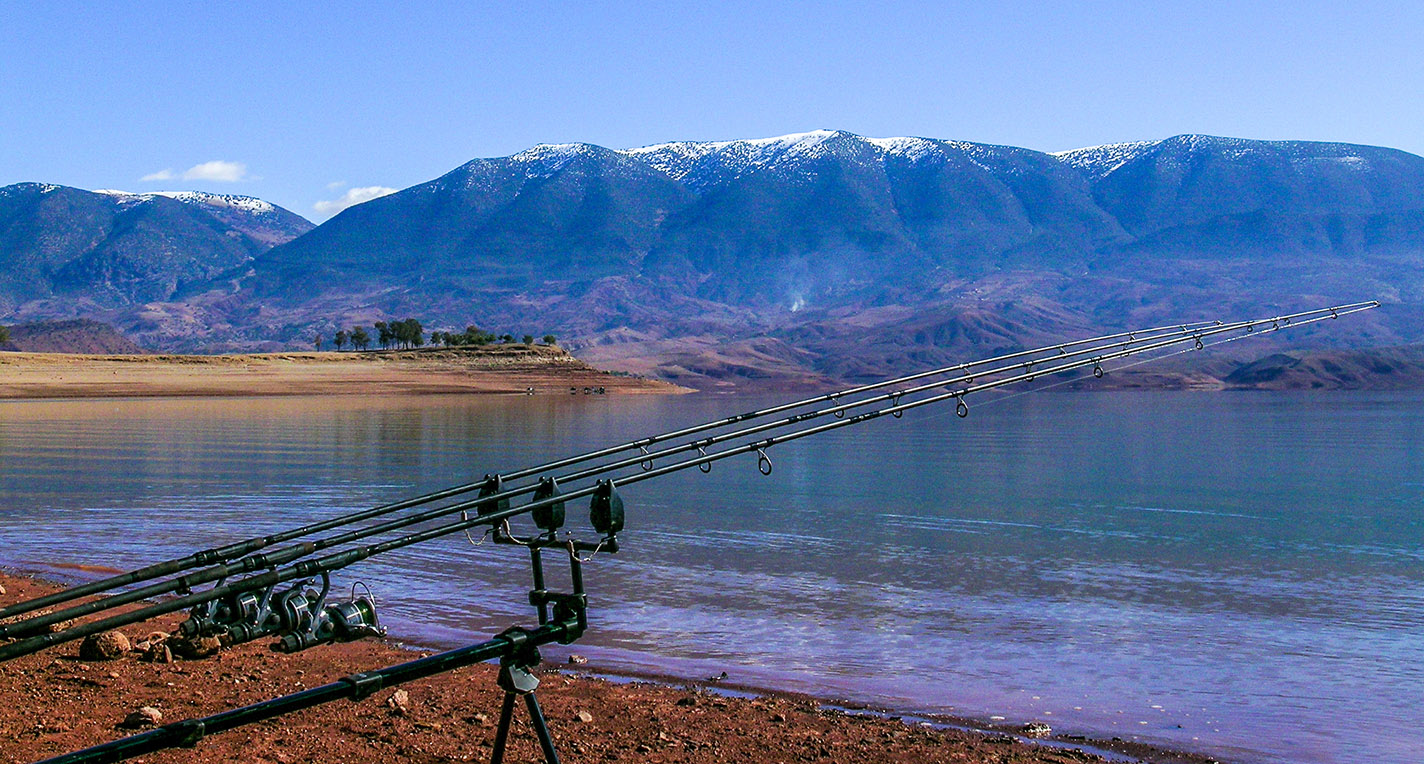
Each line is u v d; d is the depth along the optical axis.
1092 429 111.00
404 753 11.59
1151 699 15.77
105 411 118.62
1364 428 114.81
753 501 44.03
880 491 48.53
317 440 75.56
